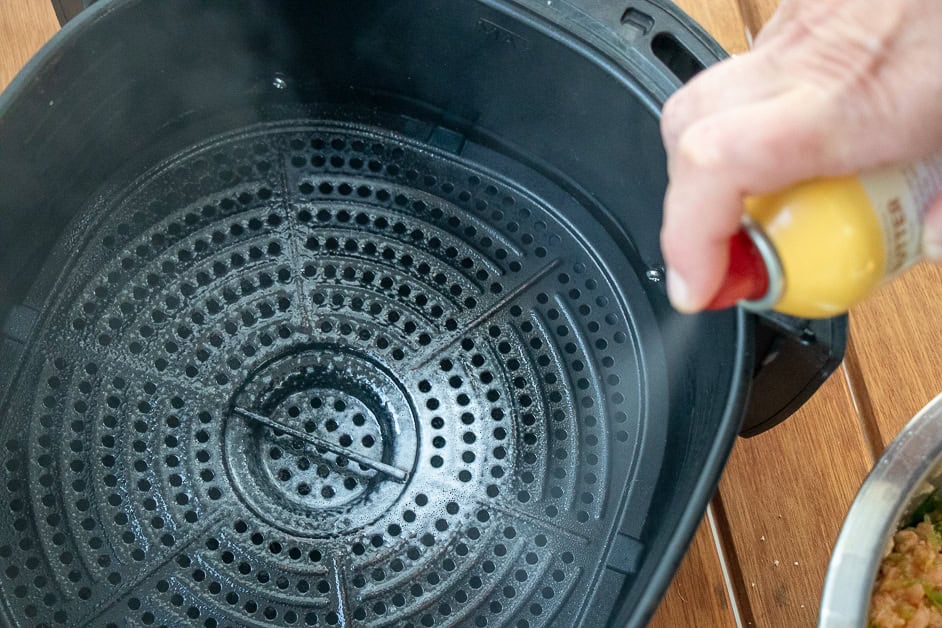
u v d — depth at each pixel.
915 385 0.65
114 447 0.57
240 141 0.65
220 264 0.62
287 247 0.63
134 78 0.57
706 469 0.44
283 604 0.55
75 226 0.60
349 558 0.56
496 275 0.63
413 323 0.61
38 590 0.53
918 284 0.66
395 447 0.59
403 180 0.65
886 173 0.37
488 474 0.58
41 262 0.58
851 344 0.66
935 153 0.37
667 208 0.38
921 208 0.38
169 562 0.55
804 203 0.36
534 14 0.53
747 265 0.39
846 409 0.65
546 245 0.64
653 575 0.44
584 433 0.59
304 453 0.59
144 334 0.59
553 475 0.58
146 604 0.54
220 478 0.57
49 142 0.53
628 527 0.56
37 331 0.57
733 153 0.34
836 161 0.35
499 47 0.56
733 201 0.35
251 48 0.61
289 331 0.61
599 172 0.61
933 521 0.57
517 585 0.55
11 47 0.69
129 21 0.53
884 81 0.34
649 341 0.61
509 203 0.65
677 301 0.40
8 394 0.56
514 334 0.61
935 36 0.34
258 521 0.57
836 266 0.36
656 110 0.51
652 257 0.60
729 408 0.45
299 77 0.64
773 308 0.41
